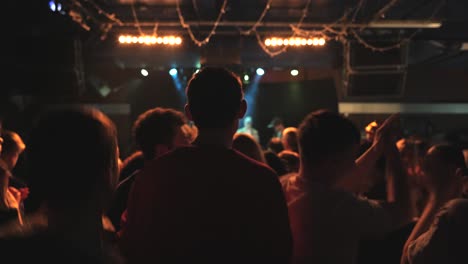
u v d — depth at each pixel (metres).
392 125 1.98
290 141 4.74
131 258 1.47
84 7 7.96
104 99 10.53
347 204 1.71
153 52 9.60
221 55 9.28
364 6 8.19
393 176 1.91
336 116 1.79
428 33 9.25
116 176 1.11
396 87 9.26
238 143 2.87
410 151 3.78
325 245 1.68
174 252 1.39
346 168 1.79
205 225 1.39
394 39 9.07
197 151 1.48
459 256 1.90
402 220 1.83
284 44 9.12
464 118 10.87
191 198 1.41
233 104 1.53
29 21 8.86
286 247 1.43
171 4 8.09
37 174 0.98
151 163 1.52
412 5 8.30
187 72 10.30
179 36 9.00
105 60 9.68
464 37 9.26
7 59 8.97
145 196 1.46
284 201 1.46
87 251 0.85
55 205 0.97
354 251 1.73
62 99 9.73
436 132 10.82
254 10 8.37
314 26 8.69
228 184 1.42
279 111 12.52
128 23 8.50
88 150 0.98
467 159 3.09
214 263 1.38
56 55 9.02
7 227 0.87
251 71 10.10
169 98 11.89
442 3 8.32
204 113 1.52
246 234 1.39
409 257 2.05
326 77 11.93
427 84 10.89
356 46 9.12
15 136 3.31
